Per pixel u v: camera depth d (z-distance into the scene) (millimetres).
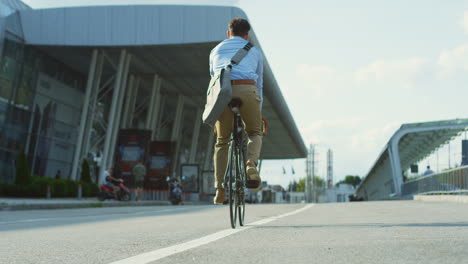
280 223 5465
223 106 4352
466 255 2336
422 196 22969
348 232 3943
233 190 4637
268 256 2559
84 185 28125
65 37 30125
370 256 2449
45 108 32688
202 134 61906
